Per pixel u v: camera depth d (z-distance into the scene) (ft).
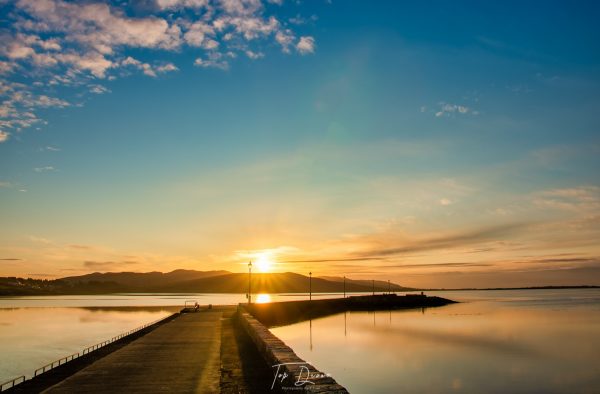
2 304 415.85
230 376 60.80
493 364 115.96
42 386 61.41
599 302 529.86
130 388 51.75
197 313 193.36
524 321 253.44
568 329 206.90
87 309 325.83
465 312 346.13
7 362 104.68
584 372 106.83
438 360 121.29
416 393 85.87
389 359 122.31
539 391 89.35
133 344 88.74
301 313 308.60
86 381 55.21
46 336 156.46
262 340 75.97
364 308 413.59
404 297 472.03
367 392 86.12
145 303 450.30
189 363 67.41
